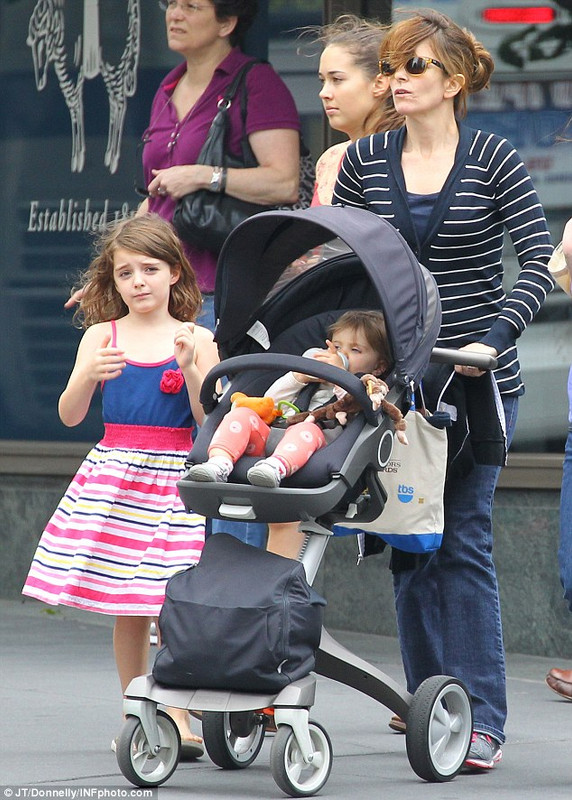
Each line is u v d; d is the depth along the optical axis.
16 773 14.59
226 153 22.05
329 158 18.47
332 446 13.62
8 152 27.80
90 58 27.12
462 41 15.66
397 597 16.56
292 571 13.45
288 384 14.61
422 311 13.97
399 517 14.88
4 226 27.81
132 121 26.75
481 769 15.09
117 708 17.97
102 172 27.05
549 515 21.97
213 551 13.96
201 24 22.28
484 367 14.56
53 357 27.50
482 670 15.51
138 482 15.43
